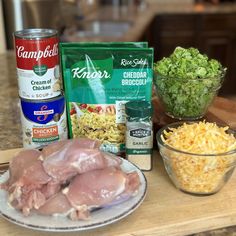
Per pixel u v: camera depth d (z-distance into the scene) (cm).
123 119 96
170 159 84
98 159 77
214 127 86
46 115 92
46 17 232
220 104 121
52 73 90
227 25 381
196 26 378
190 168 81
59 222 72
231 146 81
